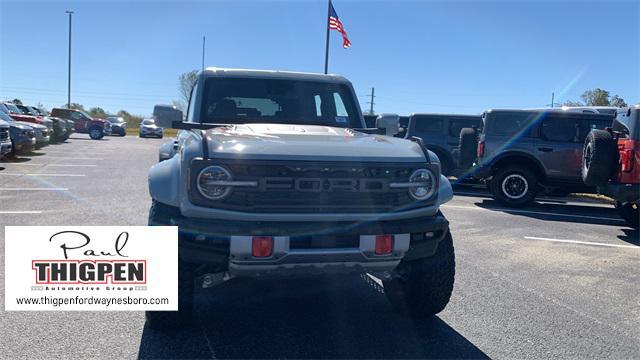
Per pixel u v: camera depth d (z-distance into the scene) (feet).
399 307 14.76
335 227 11.28
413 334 13.07
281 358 11.60
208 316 13.91
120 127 131.75
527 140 35.17
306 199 11.18
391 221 11.81
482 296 16.03
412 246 12.06
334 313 14.37
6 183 37.58
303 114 17.25
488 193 43.19
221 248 11.02
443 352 12.09
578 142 34.63
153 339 12.34
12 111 73.26
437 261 13.41
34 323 12.97
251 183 10.92
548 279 18.02
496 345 12.53
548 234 25.91
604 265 20.04
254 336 12.72
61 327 12.80
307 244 11.17
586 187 34.76
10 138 50.98
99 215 26.16
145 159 60.70
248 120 16.75
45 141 66.44
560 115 34.94
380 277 13.61
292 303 15.07
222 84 16.97
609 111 45.62
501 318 14.25
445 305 13.79
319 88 17.65
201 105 16.66
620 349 12.47
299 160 11.09
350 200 11.42
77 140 100.01
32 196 31.89
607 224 29.43
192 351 11.80
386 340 12.67
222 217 11.00
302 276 12.01
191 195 10.94
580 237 25.35
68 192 33.88
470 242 23.61
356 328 13.37
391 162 11.70
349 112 17.81
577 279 18.12
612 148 25.76
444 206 34.81
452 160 46.26
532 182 34.91
